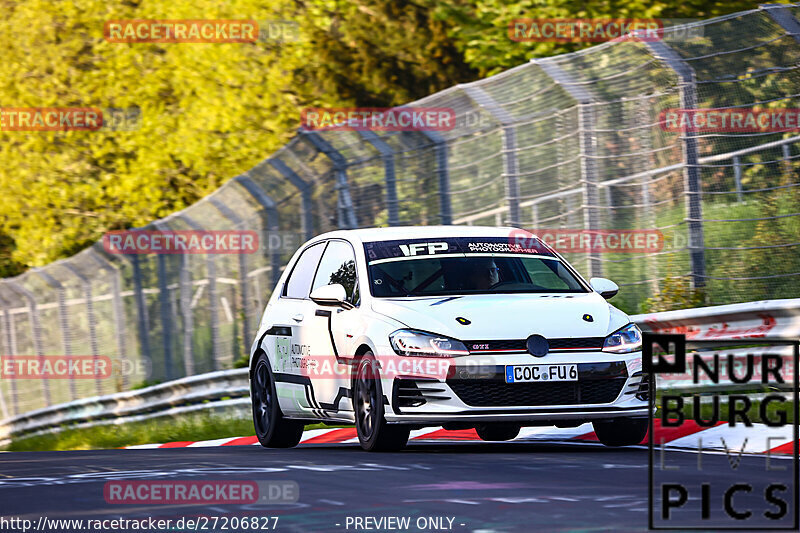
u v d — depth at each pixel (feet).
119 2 382.83
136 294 232.53
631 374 98.58
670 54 150.92
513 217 163.94
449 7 309.22
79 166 386.93
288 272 126.31
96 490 75.51
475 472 81.71
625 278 164.04
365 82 345.92
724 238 154.81
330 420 110.83
